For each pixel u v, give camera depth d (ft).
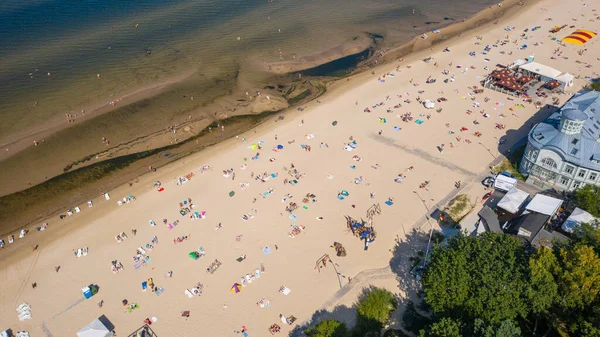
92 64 552.41
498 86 479.41
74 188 370.73
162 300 263.49
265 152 393.29
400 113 441.68
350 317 246.88
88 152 410.11
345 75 528.63
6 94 488.02
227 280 273.54
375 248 290.35
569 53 547.90
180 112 463.01
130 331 246.06
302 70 546.67
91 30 644.27
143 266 286.66
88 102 476.95
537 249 247.29
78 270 286.87
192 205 336.49
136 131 435.53
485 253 225.97
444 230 300.40
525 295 210.18
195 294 265.75
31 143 417.49
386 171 361.71
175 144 419.95
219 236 306.76
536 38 593.83
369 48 597.11
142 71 539.29
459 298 213.66
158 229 316.19
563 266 221.66
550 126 335.88
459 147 387.14
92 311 258.98
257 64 556.51
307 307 254.27
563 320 223.71
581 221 280.10
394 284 264.93
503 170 355.15
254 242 300.20
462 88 482.69
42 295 271.08
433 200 328.08
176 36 627.87
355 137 408.05
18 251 305.53
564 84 467.93
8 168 390.83
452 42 593.83
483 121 423.23
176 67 549.13
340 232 304.50
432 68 528.22
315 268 278.05
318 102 469.16
